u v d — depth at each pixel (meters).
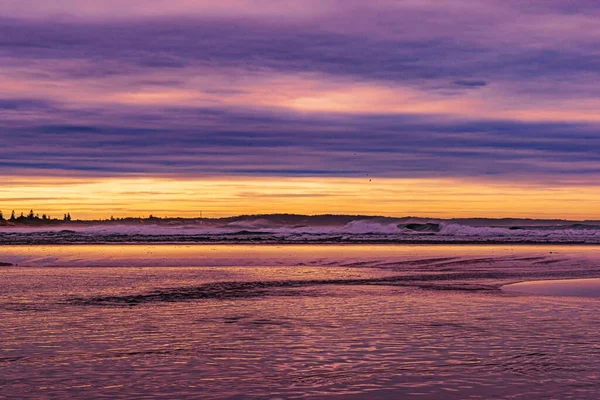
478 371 13.54
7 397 11.80
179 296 25.92
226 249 66.75
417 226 133.88
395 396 11.91
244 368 13.80
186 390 12.23
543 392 12.12
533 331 17.75
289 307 22.70
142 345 16.08
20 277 34.03
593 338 16.78
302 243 87.94
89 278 33.56
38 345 16.06
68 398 11.73
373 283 31.41
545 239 109.06
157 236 109.88
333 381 12.82
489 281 31.97
